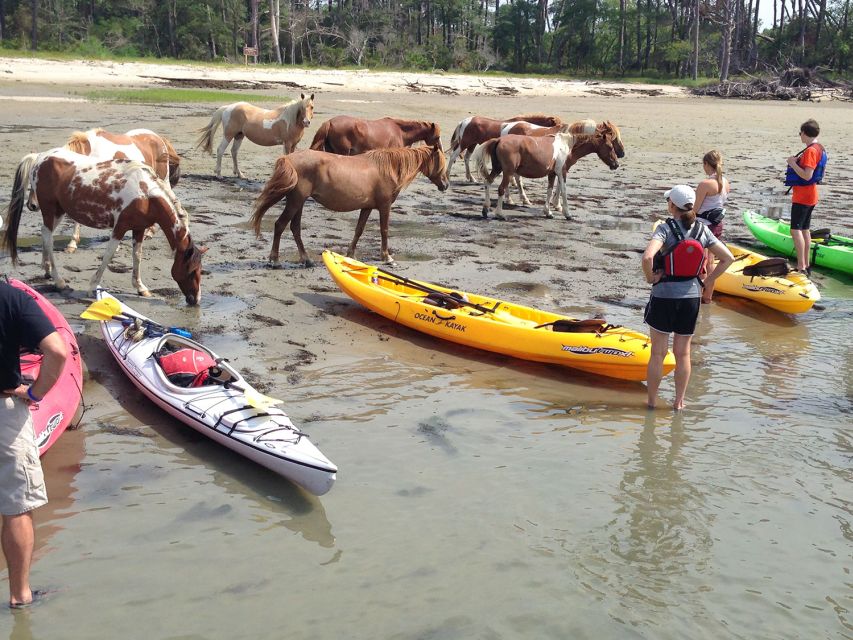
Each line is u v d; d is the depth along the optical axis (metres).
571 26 81.50
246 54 55.94
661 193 17.22
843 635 4.06
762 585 4.45
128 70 44.78
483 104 42.97
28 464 3.78
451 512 5.04
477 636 3.92
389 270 10.22
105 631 3.81
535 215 14.55
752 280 9.86
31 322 3.59
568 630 4.00
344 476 5.40
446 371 7.42
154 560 4.38
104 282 8.88
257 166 17.41
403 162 10.01
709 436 6.30
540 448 5.98
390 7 83.12
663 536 4.88
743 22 80.31
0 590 4.06
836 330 9.18
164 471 5.31
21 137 18.22
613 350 7.28
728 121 36.47
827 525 5.08
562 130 14.75
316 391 6.66
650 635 4.00
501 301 8.59
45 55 47.38
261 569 4.37
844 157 24.44
